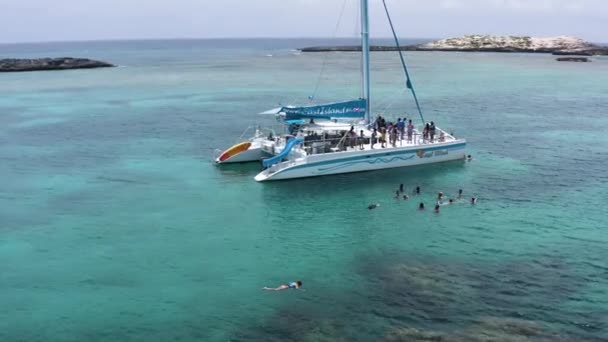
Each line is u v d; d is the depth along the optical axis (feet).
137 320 61.98
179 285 70.33
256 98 261.44
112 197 107.76
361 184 115.03
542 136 168.04
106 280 71.87
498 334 57.82
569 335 57.77
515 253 79.30
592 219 93.76
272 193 109.40
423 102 247.09
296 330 59.36
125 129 182.50
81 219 95.25
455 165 130.82
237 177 121.49
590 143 157.17
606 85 319.06
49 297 67.36
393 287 68.80
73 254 80.43
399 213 97.30
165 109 229.66
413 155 128.06
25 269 75.31
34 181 119.14
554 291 67.51
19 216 96.84
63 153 146.30
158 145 156.46
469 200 104.47
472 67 447.83
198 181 118.52
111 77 379.76
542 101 251.19
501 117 205.26
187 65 504.84
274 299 66.33
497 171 125.49
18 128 184.44
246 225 91.97
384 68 440.04
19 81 350.84
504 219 93.91
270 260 77.82
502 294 66.69
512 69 428.97
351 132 124.77
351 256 78.89
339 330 59.11
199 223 93.09
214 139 165.37
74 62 468.75
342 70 424.05
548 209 99.09
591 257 77.82
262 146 133.80
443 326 59.52
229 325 60.75
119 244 84.12
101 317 62.64
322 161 118.73
